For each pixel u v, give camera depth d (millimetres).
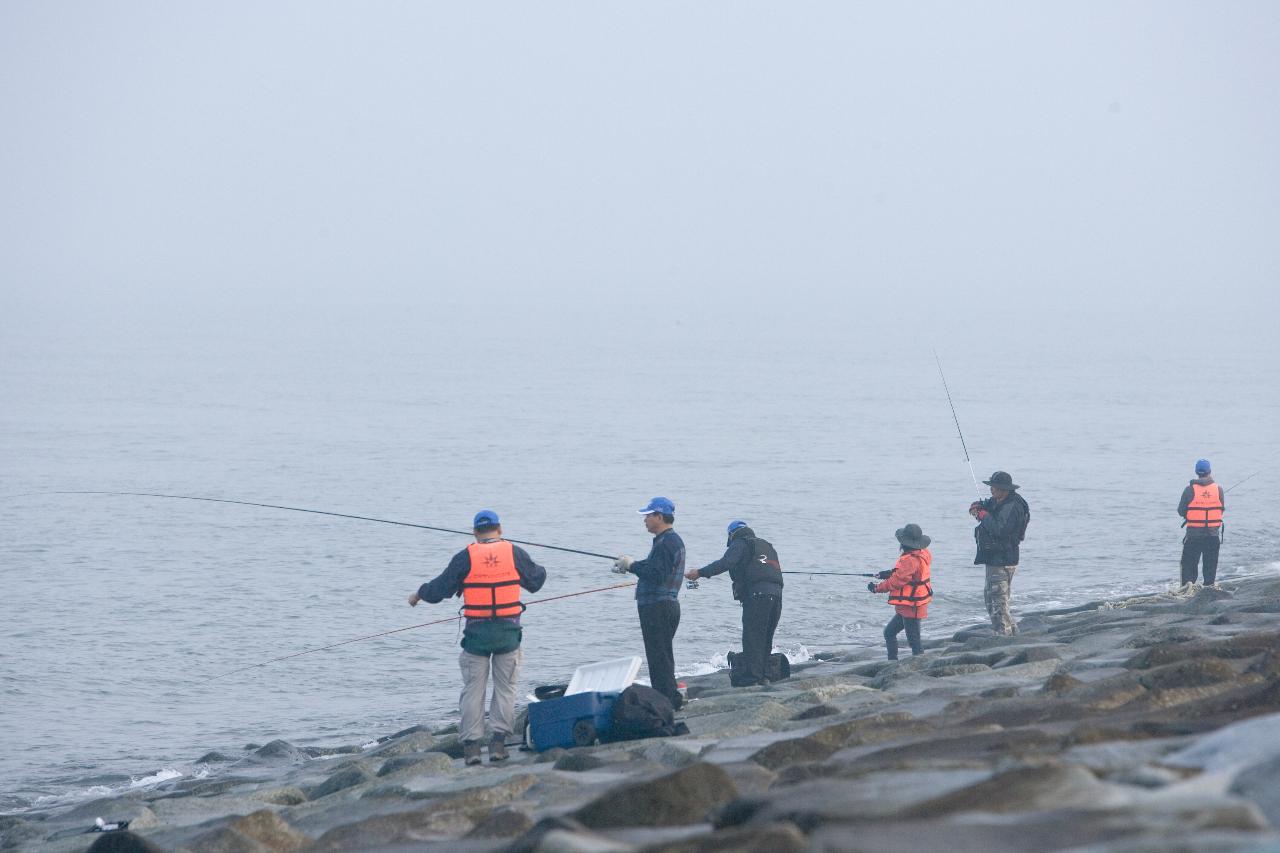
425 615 81688
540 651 71688
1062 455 161500
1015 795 13789
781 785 20125
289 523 115938
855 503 124062
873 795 15875
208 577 93562
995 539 53719
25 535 110938
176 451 174625
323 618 81438
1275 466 148250
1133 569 91562
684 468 152375
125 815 34500
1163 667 25906
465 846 18375
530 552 103250
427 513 123750
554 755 32312
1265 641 30078
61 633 78188
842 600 83000
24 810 47062
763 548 44938
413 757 34219
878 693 39062
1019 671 39344
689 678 55469
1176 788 13742
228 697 65375
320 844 21938
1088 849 11547
